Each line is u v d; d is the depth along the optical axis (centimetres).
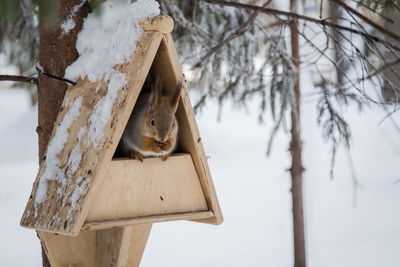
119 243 636
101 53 621
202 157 607
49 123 661
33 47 838
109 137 551
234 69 929
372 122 2752
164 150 591
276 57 908
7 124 2680
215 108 3103
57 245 657
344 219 1554
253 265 1128
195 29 922
